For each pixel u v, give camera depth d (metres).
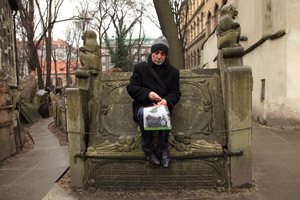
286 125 6.14
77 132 2.72
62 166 3.79
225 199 2.50
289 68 6.00
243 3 9.05
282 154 4.12
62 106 7.32
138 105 2.53
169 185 2.69
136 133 2.81
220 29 2.84
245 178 2.67
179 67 5.95
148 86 2.46
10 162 4.13
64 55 55.56
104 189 2.75
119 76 3.17
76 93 2.70
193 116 2.84
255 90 7.88
